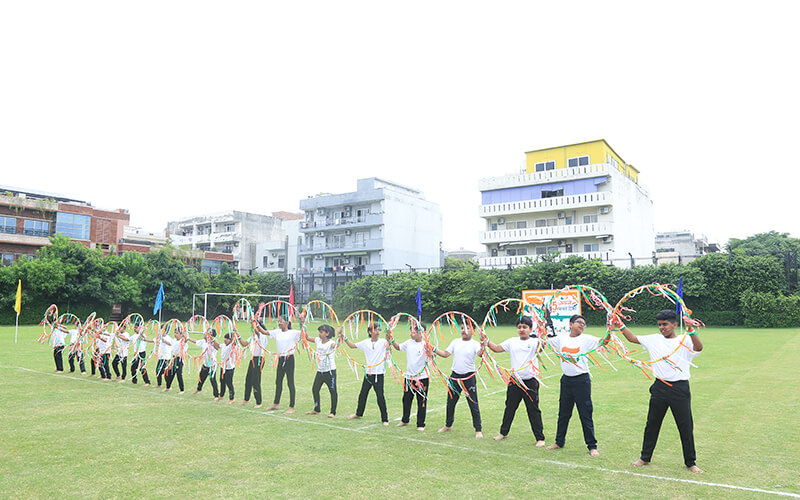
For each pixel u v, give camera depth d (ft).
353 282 154.20
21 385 41.16
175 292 141.90
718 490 17.97
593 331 95.91
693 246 202.28
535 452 22.84
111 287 128.57
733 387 38.37
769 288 108.99
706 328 105.50
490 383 43.27
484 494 17.75
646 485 18.51
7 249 139.13
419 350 27.37
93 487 18.51
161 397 36.50
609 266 122.11
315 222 184.85
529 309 28.55
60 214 150.30
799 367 48.49
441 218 195.31
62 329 49.03
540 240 145.38
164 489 18.31
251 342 34.45
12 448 23.38
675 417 20.22
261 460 21.61
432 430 27.09
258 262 211.82
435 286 138.31
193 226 226.17
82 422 28.55
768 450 22.74
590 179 141.79
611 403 33.63
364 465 20.95
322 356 30.50
